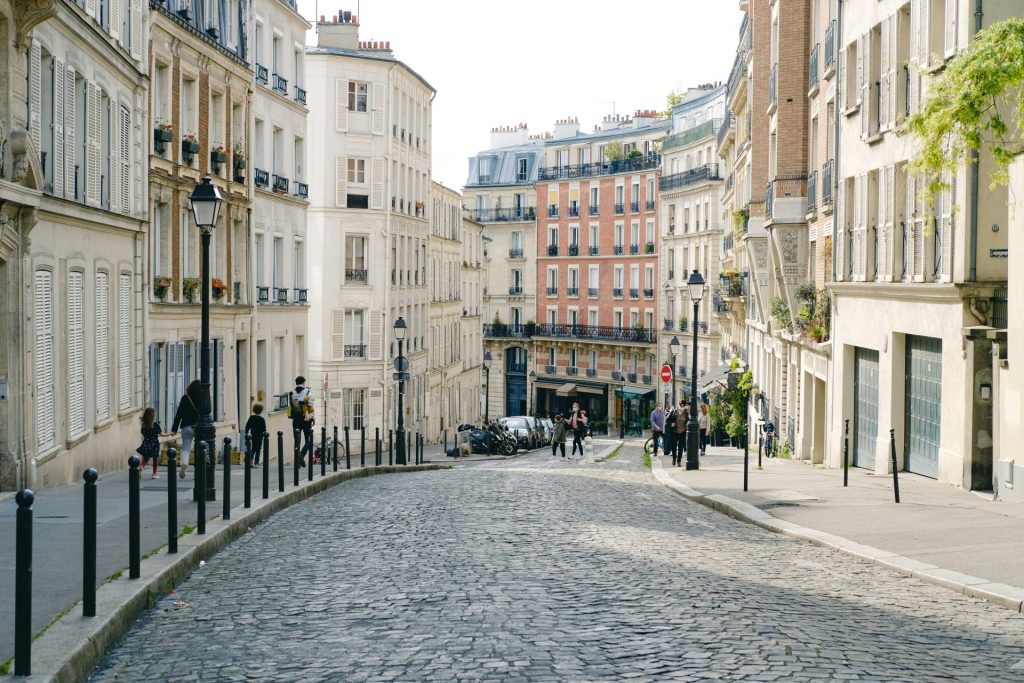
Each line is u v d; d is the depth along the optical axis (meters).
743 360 57.94
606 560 13.13
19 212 17.97
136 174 27.56
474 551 13.88
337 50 60.06
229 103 37.69
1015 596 10.81
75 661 7.82
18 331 18.06
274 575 12.23
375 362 61.53
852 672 7.83
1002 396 19.28
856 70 28.72
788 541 15.55
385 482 26.52
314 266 60.00
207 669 8.24
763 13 43.41
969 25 20.75
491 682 7.61
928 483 22.62
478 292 93.44
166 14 31.11
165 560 11.73
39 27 19.45
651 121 99.56
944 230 22.06
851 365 29.86
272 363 43.31
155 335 30.75
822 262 33.78
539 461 40.53
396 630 9.34
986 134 20.67
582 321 98.62
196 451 14.11
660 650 8.44
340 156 60.25
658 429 37.53
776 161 37.03
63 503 16.92
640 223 92.19
